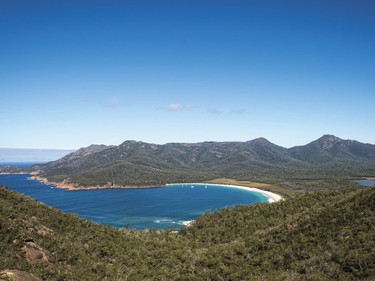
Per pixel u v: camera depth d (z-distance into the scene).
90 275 30.17
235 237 53.75
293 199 65.94
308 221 40.12
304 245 34.19
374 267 25.28
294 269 30.05
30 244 29.02
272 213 61.44
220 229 59.00
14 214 33.50
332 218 37.53
